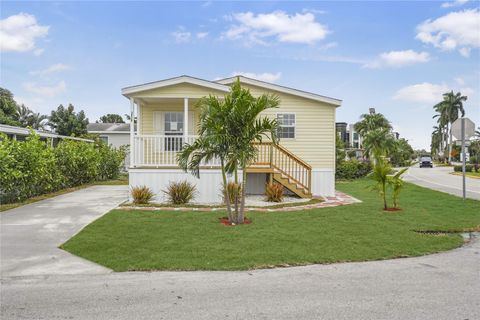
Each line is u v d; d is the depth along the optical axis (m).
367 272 5.02
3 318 3.57
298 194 12.59
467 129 13.11
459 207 11.02
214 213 9.33
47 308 3.81
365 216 9.12
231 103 8.09
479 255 5.94
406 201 12.44
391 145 34.03
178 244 6.34
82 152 17.00
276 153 14.20
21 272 4.99
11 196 11.05
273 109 14.66
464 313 3.66
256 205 10.92
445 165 59.94
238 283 4.58
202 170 11.74
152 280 4.69
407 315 3.62
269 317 3.58
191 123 14.78
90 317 3.59
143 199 10.98
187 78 12.59
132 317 3.59
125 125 33.69
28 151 11.23
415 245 6.42
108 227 7.60
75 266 5.24
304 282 4.62
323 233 7.21
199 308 3.81
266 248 6.12
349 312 3.69
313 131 14.77
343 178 24.38
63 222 8.15
